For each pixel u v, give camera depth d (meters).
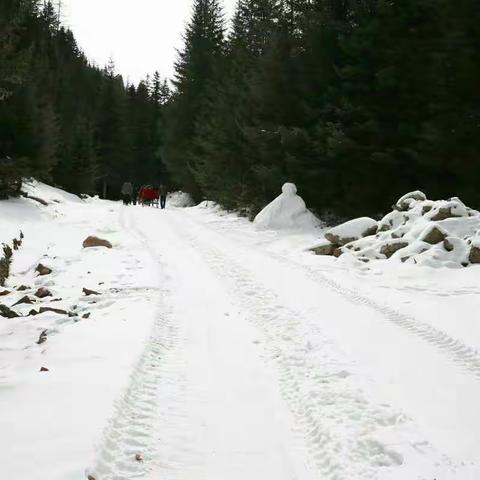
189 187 41.91
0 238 14.13
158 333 6.93
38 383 5.08
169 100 49.75
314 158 19.69
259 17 34.09
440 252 11.87
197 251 13.95
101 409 4.48
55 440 3.92
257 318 7.79
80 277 10.99
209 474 3.75
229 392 5.16
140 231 17.84
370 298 9.37
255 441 4.24
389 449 4.01
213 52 45.81
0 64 21.38
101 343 6.39
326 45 20.03
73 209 25.28
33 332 7.13
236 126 27.02
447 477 3.65
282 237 17.62
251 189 24.03
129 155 62.72
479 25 16.00
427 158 16.83
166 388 5.21
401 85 17.77
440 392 5.20
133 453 3.95
